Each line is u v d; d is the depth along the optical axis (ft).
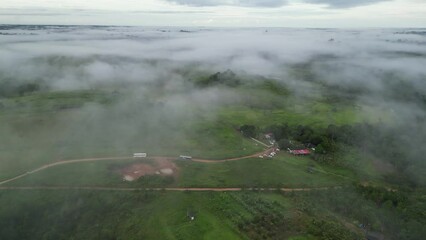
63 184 354.54
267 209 318.45
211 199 333.62
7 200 333.83
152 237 288.51
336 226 297.74
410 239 295.48
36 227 319.27
